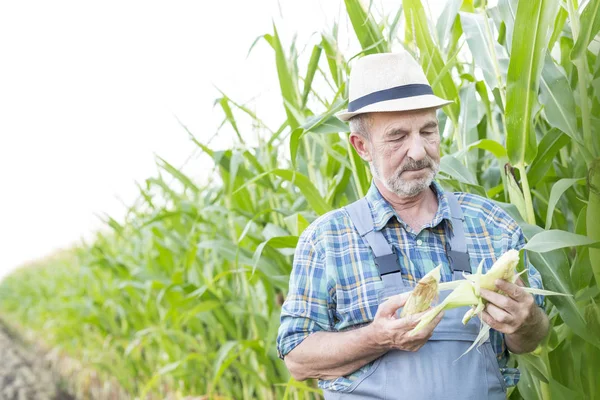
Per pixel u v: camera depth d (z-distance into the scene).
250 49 2.61
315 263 1.68
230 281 3.97
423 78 1.61
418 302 1.41
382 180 1.59
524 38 1.77
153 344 5.58
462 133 2.29
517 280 1.56
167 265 4.59
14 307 16.12
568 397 1.82
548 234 1.60
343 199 2.66
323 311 1.66
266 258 2.97
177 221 4.32
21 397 8.61
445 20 2.28
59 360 9.41
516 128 1.88
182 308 4.16
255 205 3.40
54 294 10.08
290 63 2.59
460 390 1.52
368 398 1.58
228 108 2.96
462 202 1.70
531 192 2.08
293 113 2.56
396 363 1.56
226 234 3.90
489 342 1.58
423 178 1.56
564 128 1.83
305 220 2.39
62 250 11.11
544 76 1.89
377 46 2.22
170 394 5.15
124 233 5.78
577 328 1.75
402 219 1.67
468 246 1.63
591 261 1.81
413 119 1.54
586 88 1.87
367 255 1.64
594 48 1.99
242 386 4.03
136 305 5.93
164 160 3.51
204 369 4.35
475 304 1.40
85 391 7.67
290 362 1.71
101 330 6.62
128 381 6.42
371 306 1.60
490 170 2.33
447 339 1.55
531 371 1.85
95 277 6.61
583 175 1.99
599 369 1.86
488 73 2.12
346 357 1.58
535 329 1.50
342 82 2.40
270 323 3.16
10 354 12.51
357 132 1.65
